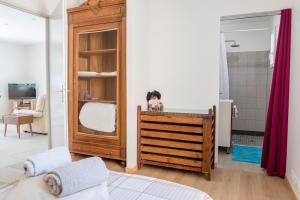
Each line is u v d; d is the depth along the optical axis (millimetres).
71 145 3070
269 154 2525
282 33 2408
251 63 3520
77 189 978
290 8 2396
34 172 1120
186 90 2914
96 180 1052
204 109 2844
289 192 2164
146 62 2988
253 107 3631
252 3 2586
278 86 2443
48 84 3326
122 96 2721
